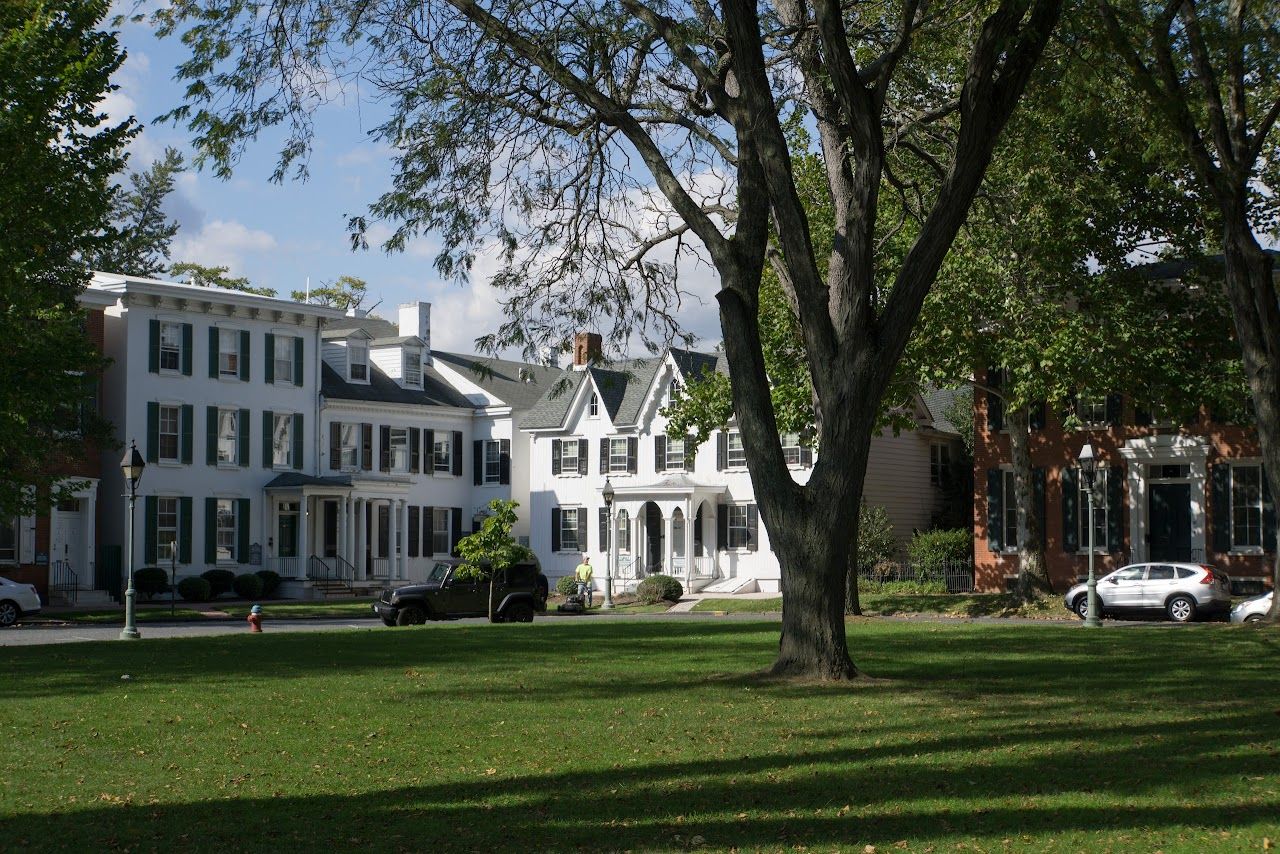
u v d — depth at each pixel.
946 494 57.41
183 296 52.38
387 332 69.00
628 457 58.81
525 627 29.05
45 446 32.47
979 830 8.10
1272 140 28.73
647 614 43.91
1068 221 31.81
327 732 12.16
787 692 14.87
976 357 33.91
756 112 15.88
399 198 18.16
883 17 20.22
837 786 9.48
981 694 14.71
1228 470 39.97
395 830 8.16
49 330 26.80
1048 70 17.84
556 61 16.70
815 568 15.91
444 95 17.72
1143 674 17.08
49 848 7.70
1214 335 34.78
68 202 23.19
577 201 18.83
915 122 19.83
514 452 63.72
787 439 52.91
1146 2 20.69
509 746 11.34
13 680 16.80
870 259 15.75
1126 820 8.32
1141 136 25.70
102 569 49.53
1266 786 9.38
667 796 9.16
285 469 56.47
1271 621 27.75
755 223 16.28
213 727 12.50
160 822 8.41
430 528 62.50
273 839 7.93
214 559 53.47
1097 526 42.81
